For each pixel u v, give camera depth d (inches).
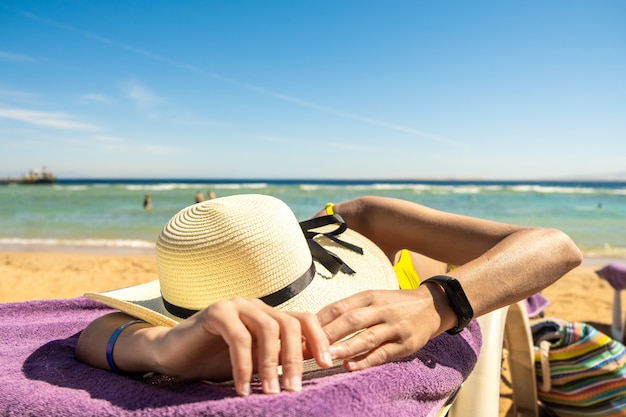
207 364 34.2
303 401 31.3
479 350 55.4
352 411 32.8
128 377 39.6
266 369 30.8
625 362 98.3
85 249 572.7
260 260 44.9
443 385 42.0
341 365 41.4
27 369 43.1
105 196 1700.3
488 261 44.1
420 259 74.2
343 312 37.4
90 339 42.8
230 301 31.5
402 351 38.2
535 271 44.4
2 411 34.5
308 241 53.6
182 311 46.6
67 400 34.3
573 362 100.9
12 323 64.8
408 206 58.2
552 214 1150.3
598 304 304.7
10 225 846.5
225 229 45.4
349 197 1706.4
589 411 100.7
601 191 2559.1
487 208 1311.5
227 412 30.4
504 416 129.4
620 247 617.6
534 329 108.6
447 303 41.5
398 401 37.3
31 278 373.1
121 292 61.1
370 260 54.7
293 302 45.4
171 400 33.4
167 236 47.4
